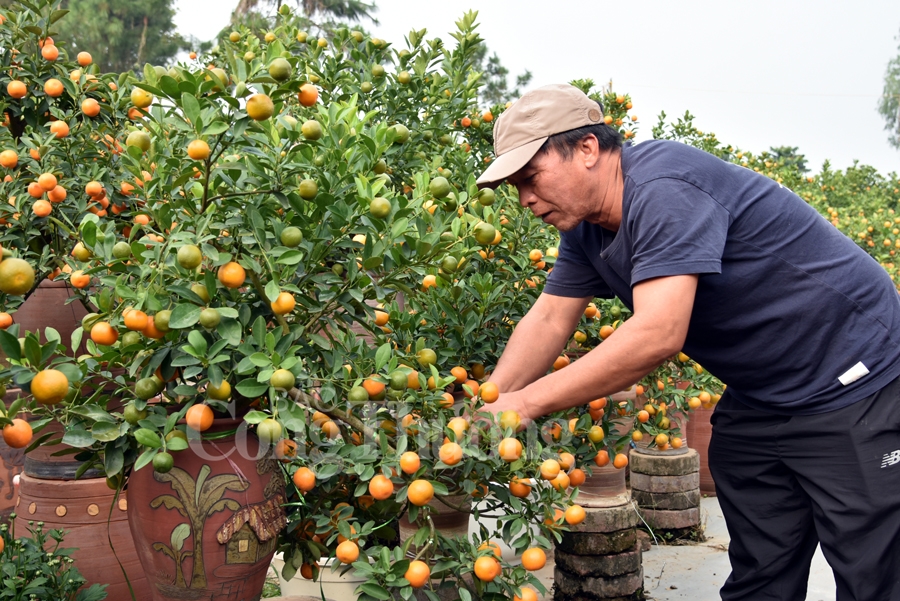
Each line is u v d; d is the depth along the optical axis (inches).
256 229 60.3
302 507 70.9
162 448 56.6
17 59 118.0
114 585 94.3
